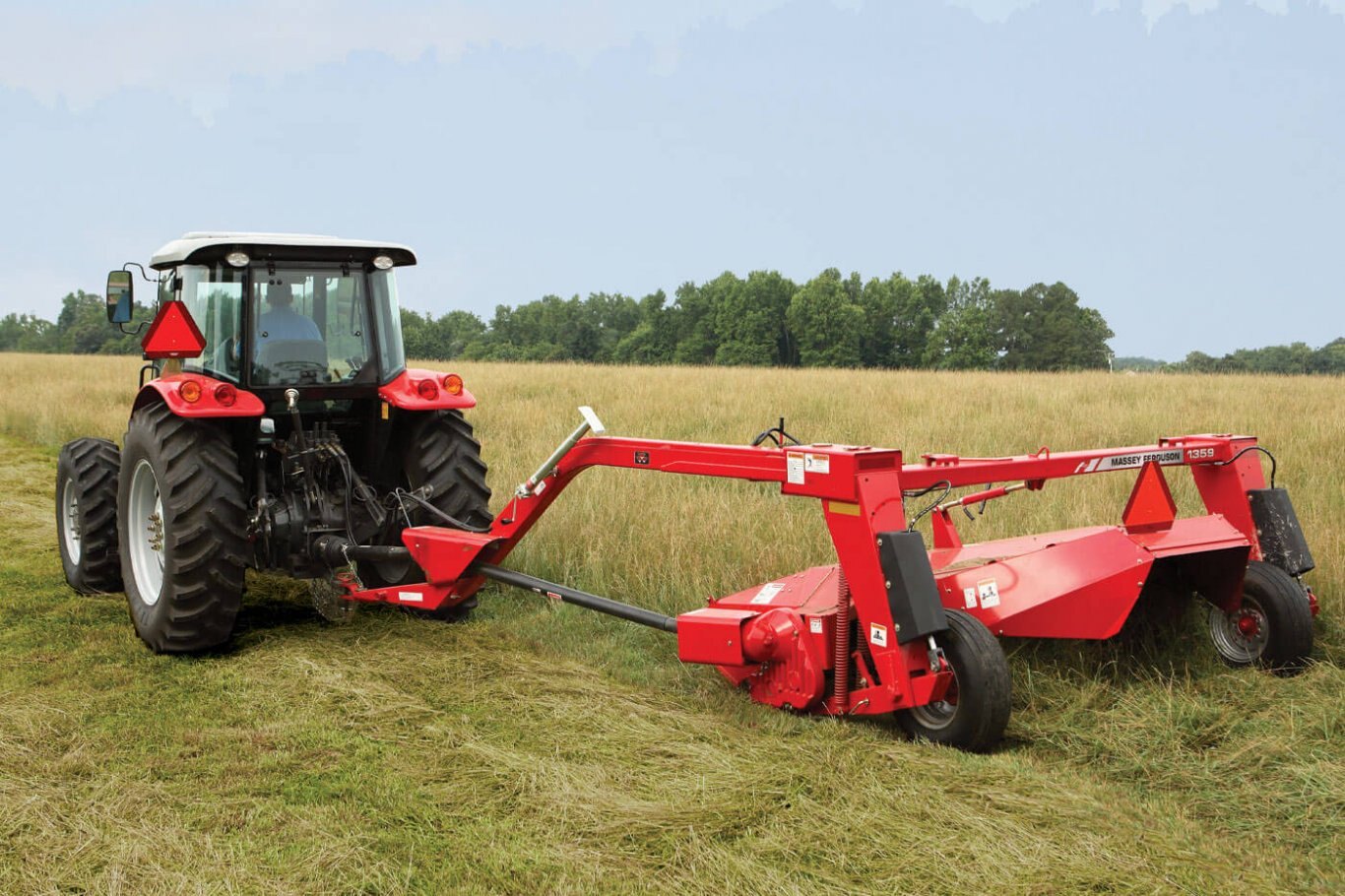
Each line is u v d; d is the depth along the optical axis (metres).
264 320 5.11
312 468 5.15
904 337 85.50
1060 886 2.64
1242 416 11.43
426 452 5.39
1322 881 2.78
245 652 4.84
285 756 3.59
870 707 3.71
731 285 87.50
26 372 23.58
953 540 4.85
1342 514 6.34
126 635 5.10
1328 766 3.38
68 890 2.72
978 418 11.78
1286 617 4.20
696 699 4.16
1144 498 4.38
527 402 14.51
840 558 3.73
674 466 4.21
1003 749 3.69
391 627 5.18
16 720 3.88
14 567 6.58
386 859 2.88
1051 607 3.87
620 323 112.19
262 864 2.86
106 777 3.43
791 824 3.01
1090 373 22.38
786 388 16.75
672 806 3.12
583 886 2.71
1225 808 3.25
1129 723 3.79
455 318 106.00
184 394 4.64
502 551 4.86
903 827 2.96
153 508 5.13
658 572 5.67
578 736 3.73
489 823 3.08
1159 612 4.64
